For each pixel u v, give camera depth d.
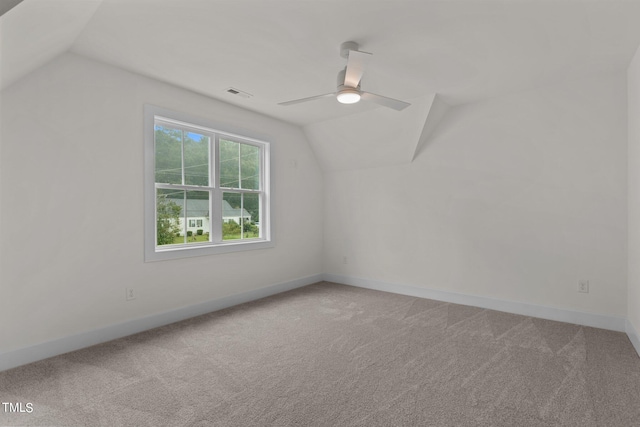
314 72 3.01
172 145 3.47
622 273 3.04
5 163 2.29
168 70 2.96
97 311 2.77
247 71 2.99
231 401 1.92
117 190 2.90
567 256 3.31
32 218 2.42
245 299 4.06
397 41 2.47
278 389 2.05
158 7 2.04
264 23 2.22
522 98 3.53
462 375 2.23
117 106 2.90
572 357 2.49
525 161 3.53
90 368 2.31
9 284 2.31
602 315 3.12
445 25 2.26
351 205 5.02
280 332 3.03
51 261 2.51
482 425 1.71
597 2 2.01
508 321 3.33
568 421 1.74
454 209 4.05
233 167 4.10
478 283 3.88
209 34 2.36
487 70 3.00
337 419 1.76
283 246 4.65
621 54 2.70
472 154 3.89
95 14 2.11
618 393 1.99
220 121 3.77
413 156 4.32
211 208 3.81
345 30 2.32
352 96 2.62
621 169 3.03
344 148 4.78
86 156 2.70
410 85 3.35
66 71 2.58
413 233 4.41
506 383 2.12
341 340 2.84
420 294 4.33
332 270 5.26
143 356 2.51
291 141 4.76
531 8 2.08
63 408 1.84
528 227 3.53
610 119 3.07
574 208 3.27
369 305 3.92
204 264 3.63
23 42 1.85
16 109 2.33
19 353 2.34
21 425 1.69
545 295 3.44
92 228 2.74
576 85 3.23
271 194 4.45
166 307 3.27
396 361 2.44
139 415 1.78
